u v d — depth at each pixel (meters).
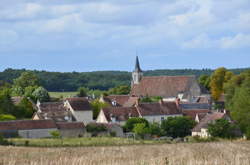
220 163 93.06
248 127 194.00
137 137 199.50
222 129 190.12
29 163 97.44
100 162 95.88
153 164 91.25
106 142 169.12
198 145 150.50
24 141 169.50
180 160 97.50
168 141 178.12
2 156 113.62
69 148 141.75
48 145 158.00
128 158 106.12
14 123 198.38
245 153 119.75
